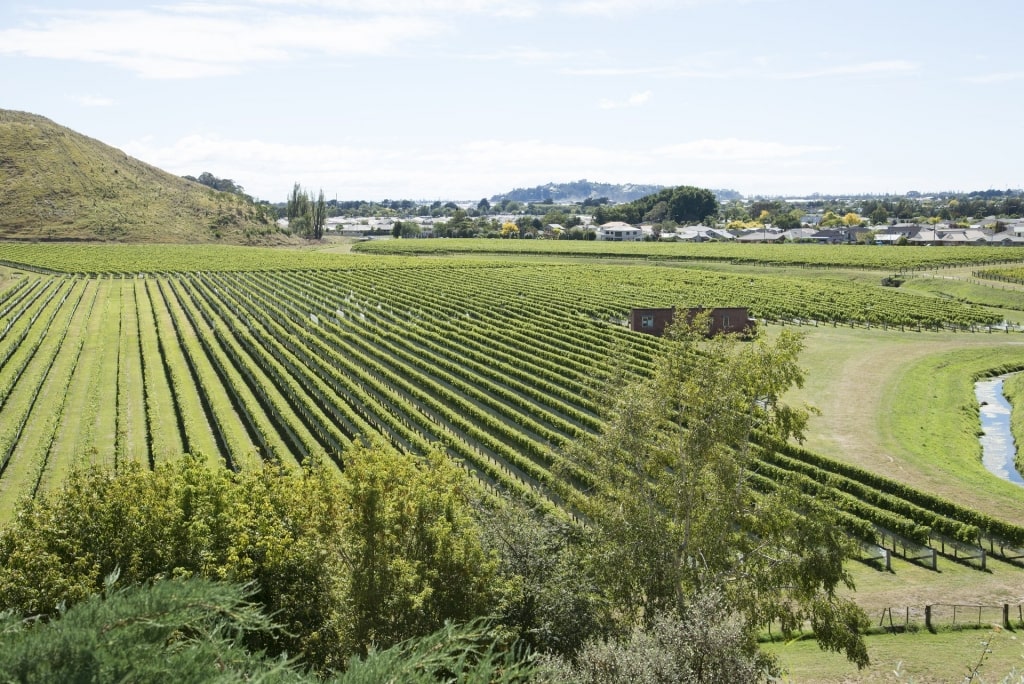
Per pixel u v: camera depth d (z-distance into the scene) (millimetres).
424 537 26969
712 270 165000
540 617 26578
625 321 103500
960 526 39625
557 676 14852
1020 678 13336
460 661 10828
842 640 26359
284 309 112125
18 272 148375
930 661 28109
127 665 8336
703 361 29578
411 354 84500
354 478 26609
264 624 10258
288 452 53406
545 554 28844
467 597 25766
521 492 44938
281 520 28672
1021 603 33281
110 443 55531
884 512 42031
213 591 9383
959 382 71125
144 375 73625
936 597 34188
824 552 26969
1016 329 94500
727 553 28609
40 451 51562
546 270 155375
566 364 77125
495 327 96688
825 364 77062
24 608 22984
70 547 25859
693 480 28281
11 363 74875
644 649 19875
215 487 29672
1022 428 58719
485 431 59781
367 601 25391
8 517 43062
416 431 60156
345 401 67750
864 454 51938
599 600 27453
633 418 29516
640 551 27828
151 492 27719
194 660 8906
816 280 141000
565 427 58562
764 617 27516
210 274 151625
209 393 66875
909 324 96250
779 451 51531
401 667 10133
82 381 71500
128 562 25844
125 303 114812
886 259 160000
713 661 20344
